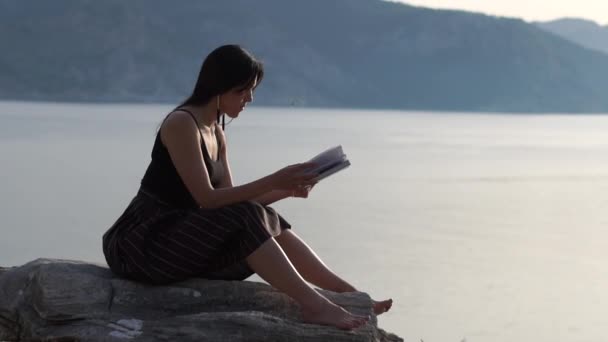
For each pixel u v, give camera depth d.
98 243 39.38
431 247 42.69
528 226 52.94
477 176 87.06
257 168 76.69
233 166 77.75
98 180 66.25
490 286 33.34
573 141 182.75
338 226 48.62
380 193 68.25
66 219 46.12
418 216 55.06
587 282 35.19
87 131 145.12
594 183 83.50
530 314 28.44
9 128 148.00
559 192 74.12
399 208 58.84
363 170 89.00
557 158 121.62
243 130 175.38
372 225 49.75
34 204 51.78
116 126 167.62
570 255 42.50
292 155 96.44
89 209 50.22
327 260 37.47
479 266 37.97
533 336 25.17
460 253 41.38
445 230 49.25
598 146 161.75
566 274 37.06
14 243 38.47
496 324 26.62
